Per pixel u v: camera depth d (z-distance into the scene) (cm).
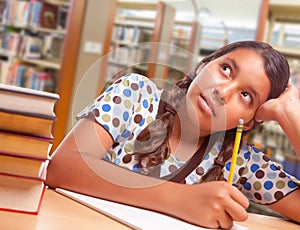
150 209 70
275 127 350
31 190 54
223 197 67
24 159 53
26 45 436
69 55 367
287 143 343
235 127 82
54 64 418
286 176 94
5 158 53
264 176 94
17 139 54
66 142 75
